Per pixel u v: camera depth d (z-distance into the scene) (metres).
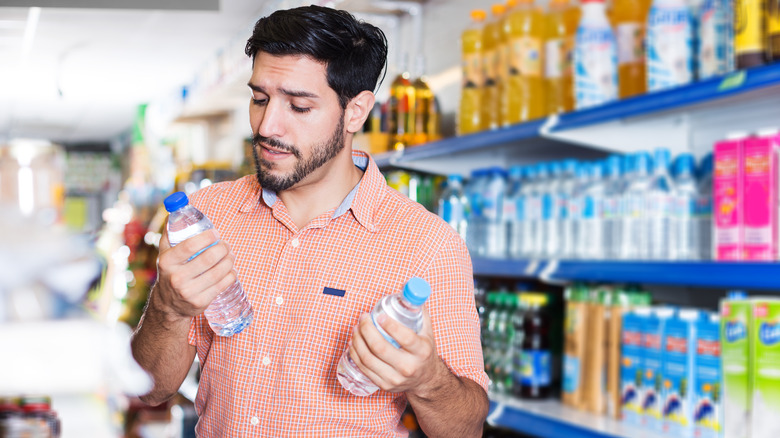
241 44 4.87
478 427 1.33
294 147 1.30
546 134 2.23
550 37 2.65
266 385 1.39
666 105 1.78
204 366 1.48
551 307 2.53
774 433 1.66
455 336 1.37
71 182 13.45
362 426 1.38
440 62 3.79
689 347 1.86
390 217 1.44
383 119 3.24
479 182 2.79
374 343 1.05
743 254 1.76
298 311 1.39
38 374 0.97
